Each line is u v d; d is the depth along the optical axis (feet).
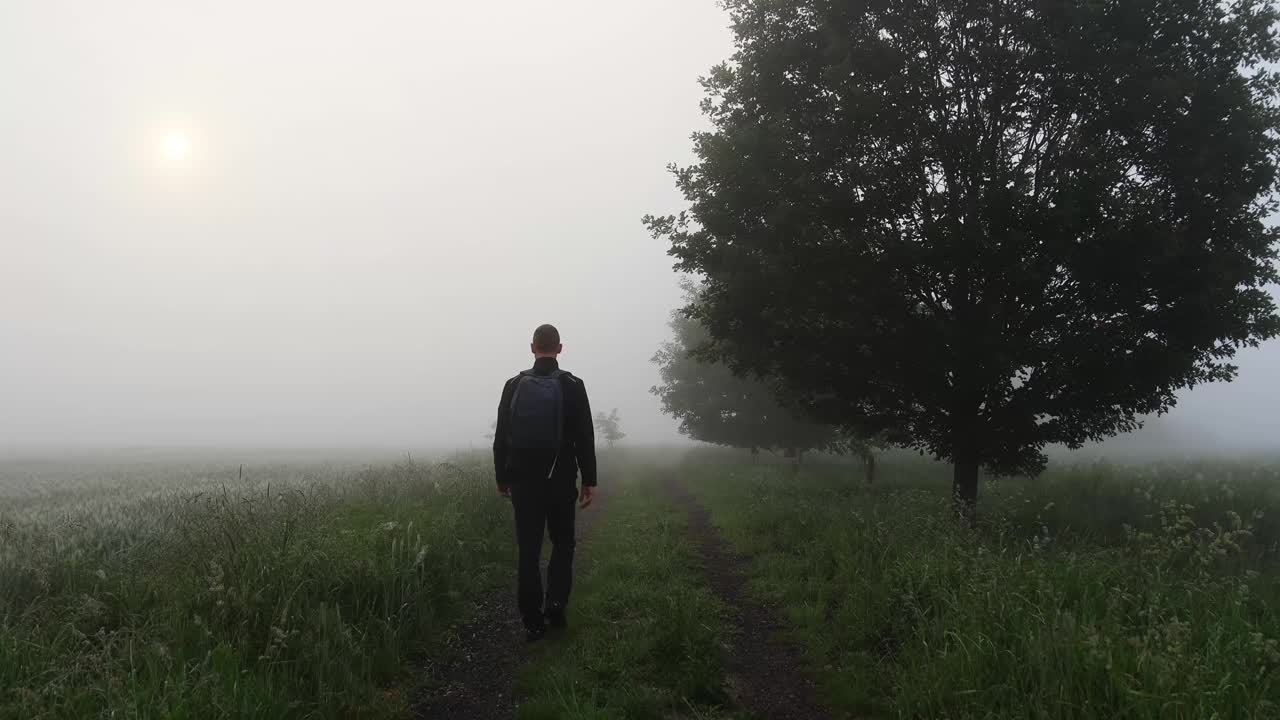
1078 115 29.78
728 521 32.30
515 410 14.78
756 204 32.48
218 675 10.19
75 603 13.60
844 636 14.58
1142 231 26.00
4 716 9.31
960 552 16.07
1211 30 28.58
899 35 32.53
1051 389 30.63
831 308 30.76
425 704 11.74
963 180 31.55
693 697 11.78
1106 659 9.41
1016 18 29.68
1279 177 27.73
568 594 15.15
